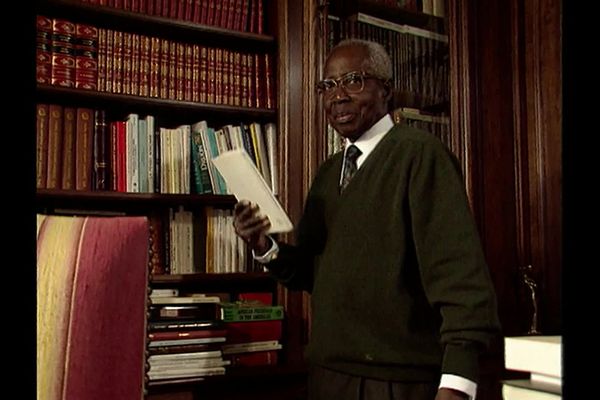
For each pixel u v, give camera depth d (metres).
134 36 2.02
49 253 1.05
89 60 1.94
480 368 2.35
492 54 2.60
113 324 1.02
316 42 2.23
